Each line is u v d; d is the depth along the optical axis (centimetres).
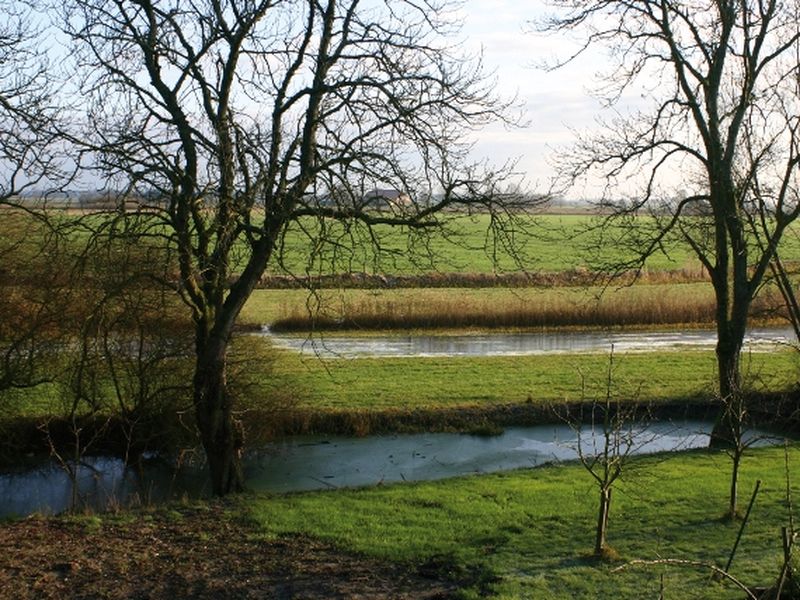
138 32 1444
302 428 2267
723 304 1884
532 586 940
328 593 944
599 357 3203
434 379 2789
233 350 2194
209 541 1129
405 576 998
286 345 3394
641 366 3009
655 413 2412
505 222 1500
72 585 959
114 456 2128
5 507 1750
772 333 3856
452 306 3938
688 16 1864
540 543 1109
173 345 1962
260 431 2108
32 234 1991
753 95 1861
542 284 4531
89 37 1437
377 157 1415
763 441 2064
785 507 1269
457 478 1566
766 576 944
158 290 1725
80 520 1218
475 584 959
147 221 1438
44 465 2056
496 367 2998
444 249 5900
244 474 1942
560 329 3931
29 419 2130
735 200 1870
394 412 2361
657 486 1433
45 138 1455
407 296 4300
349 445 2195
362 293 4406
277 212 1423
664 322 4047
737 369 1877
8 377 1942
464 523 1213
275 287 4719
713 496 1348
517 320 3947
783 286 2197
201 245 1473
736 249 1881
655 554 1045
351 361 3091
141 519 1238
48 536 1137
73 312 1838
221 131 1370
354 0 1482
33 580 969
